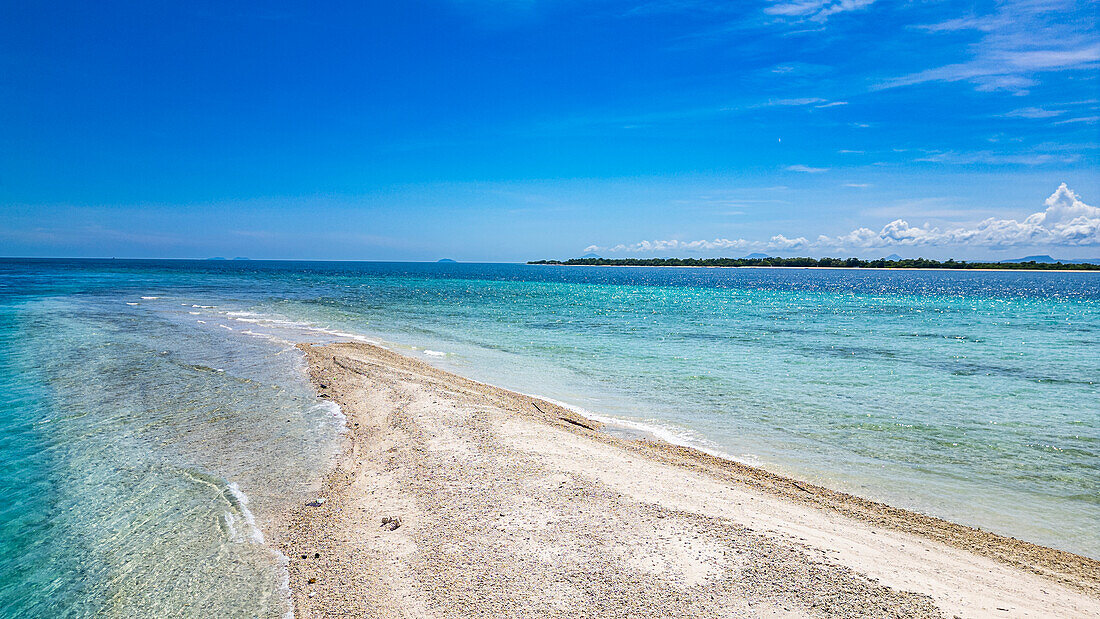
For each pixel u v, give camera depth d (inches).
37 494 335.3
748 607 231.1
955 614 232.1
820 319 1652.3
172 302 1718.8
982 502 374.0
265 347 859.4
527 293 2913.4
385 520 305.3
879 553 285.9
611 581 247.4
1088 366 870.4
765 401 636.1
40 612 227.8
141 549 275.4
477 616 224.8
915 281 5570.9
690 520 307.7
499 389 658.8
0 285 2353.6
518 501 328.2
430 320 1465.3
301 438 448.1
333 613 227.0
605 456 411.8
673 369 818.8
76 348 828.0
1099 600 253.8
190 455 405.4
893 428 536.7
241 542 283.3
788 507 341.7
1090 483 407.5
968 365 872.3
